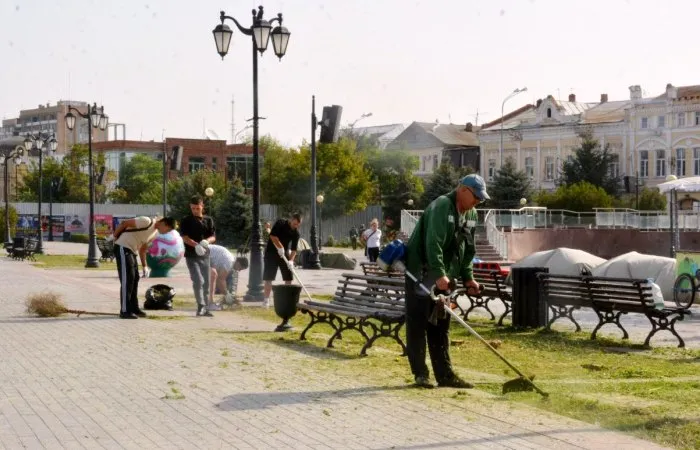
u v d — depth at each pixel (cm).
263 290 1897
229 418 727
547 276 1452
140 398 808
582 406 786
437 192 7381
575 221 4869
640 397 843
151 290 1703
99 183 9381
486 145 9106
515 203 7000
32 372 945
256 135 1919
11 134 19162
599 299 1365
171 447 633
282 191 7238
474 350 1220
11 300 1853
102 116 3575
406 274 888
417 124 10100
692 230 4669
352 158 7369
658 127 7844
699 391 880
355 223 7512
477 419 724
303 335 1243
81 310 1642
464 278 908
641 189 7388
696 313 1842
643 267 2153
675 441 655
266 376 933
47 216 7975
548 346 1276
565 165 7594
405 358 1080
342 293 1238
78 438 657
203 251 1564
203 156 10494
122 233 1528
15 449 624
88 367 980
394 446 635
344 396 825
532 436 664
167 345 1168
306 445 640
